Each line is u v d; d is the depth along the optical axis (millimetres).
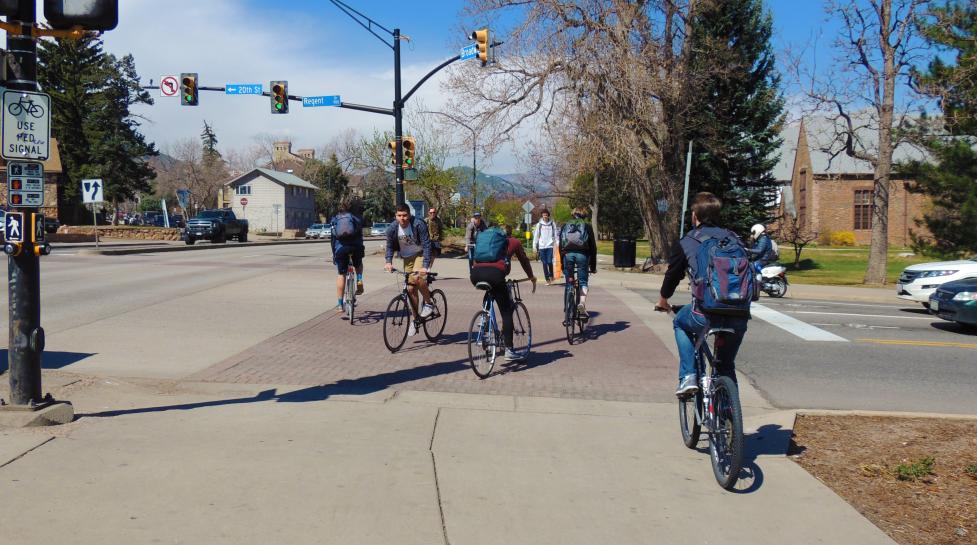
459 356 9414
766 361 9758
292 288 16328
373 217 87750
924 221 26453
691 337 5387
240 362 8578
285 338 10242
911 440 5871
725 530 4098
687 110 26047
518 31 23797
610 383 8203
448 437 5719
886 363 9719
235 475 4629
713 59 27703
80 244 35781
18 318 5562
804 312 15344
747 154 36094
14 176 5449
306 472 4727
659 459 5379
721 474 4812
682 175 26359
